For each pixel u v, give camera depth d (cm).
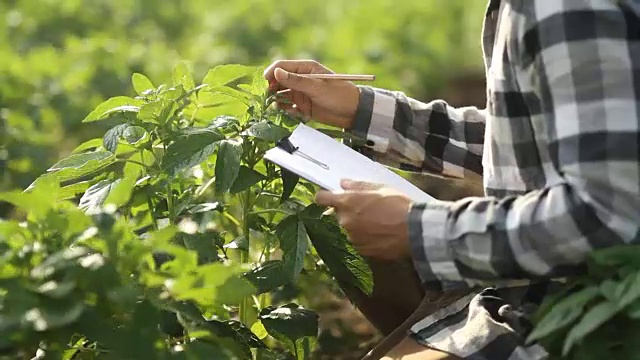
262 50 784
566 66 213
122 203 239
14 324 207
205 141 255
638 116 211
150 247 216
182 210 260
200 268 213
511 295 242
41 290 210
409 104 306
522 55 222
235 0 929
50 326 205
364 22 830
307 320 265
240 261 284
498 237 219
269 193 272
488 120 244
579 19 213
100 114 279
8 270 217
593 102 212
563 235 213
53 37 768
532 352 229
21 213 409
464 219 223
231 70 287
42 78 570
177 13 926
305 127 275
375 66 667
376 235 234
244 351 249
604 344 215
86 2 865
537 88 221
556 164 216
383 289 278
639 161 210
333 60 696
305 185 284
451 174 310
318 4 940
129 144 267
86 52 627
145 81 291
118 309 219
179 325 238
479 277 225
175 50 772
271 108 292
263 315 268
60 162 263
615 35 212
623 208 210
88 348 229
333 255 259
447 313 253
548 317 213
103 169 281
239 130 268
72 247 218
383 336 309
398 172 331
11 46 727
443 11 916
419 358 237
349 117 305
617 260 210
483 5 923
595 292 211
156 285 221
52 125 529
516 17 222
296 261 252
